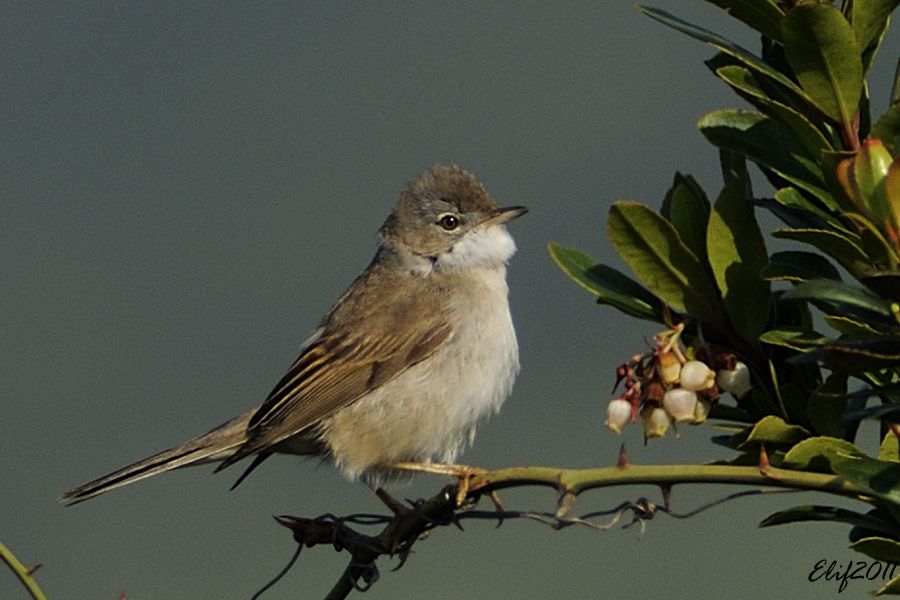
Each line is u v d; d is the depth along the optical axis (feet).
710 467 19.92
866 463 19.01
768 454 21.58
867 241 19.49
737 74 21.61
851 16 20.84
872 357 18.58
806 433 20.99
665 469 20.13
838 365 18.88
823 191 21.50
